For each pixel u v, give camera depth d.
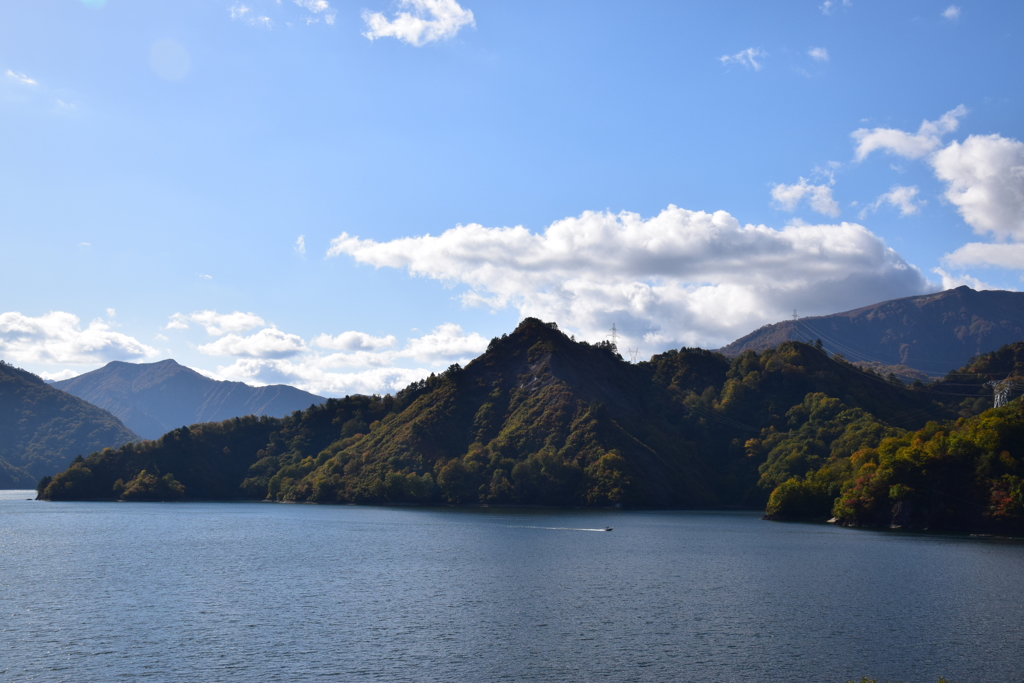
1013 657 78.44
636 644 83.75
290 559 157.12
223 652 80.50
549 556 163.75
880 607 104.31
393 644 83.75
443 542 194.62
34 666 75.69
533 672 73.44
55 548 178.00
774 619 96.19
